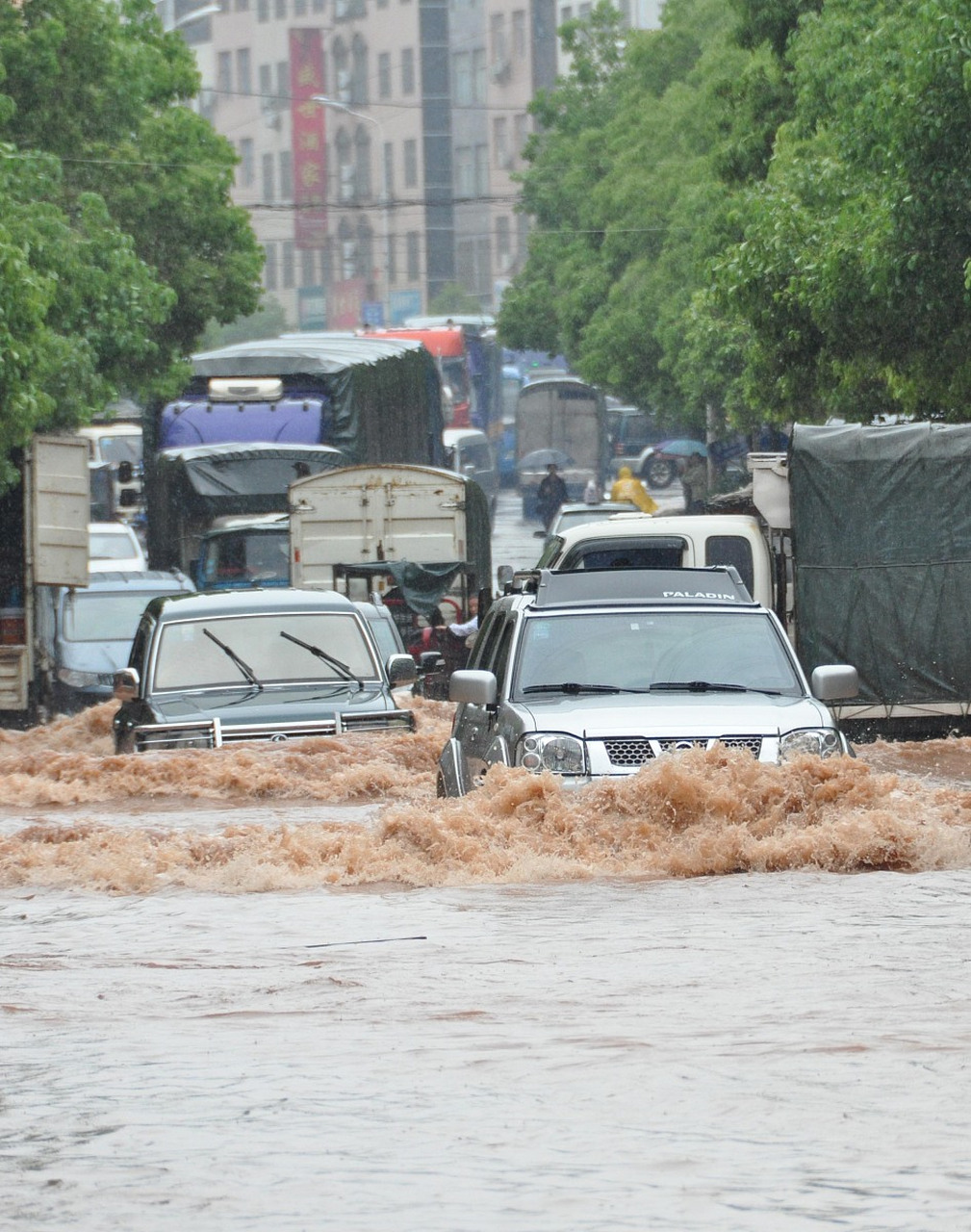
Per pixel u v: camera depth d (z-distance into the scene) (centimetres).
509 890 3148
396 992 2125
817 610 7106
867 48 8650
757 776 3475
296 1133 1388
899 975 2147
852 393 9212
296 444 12900
